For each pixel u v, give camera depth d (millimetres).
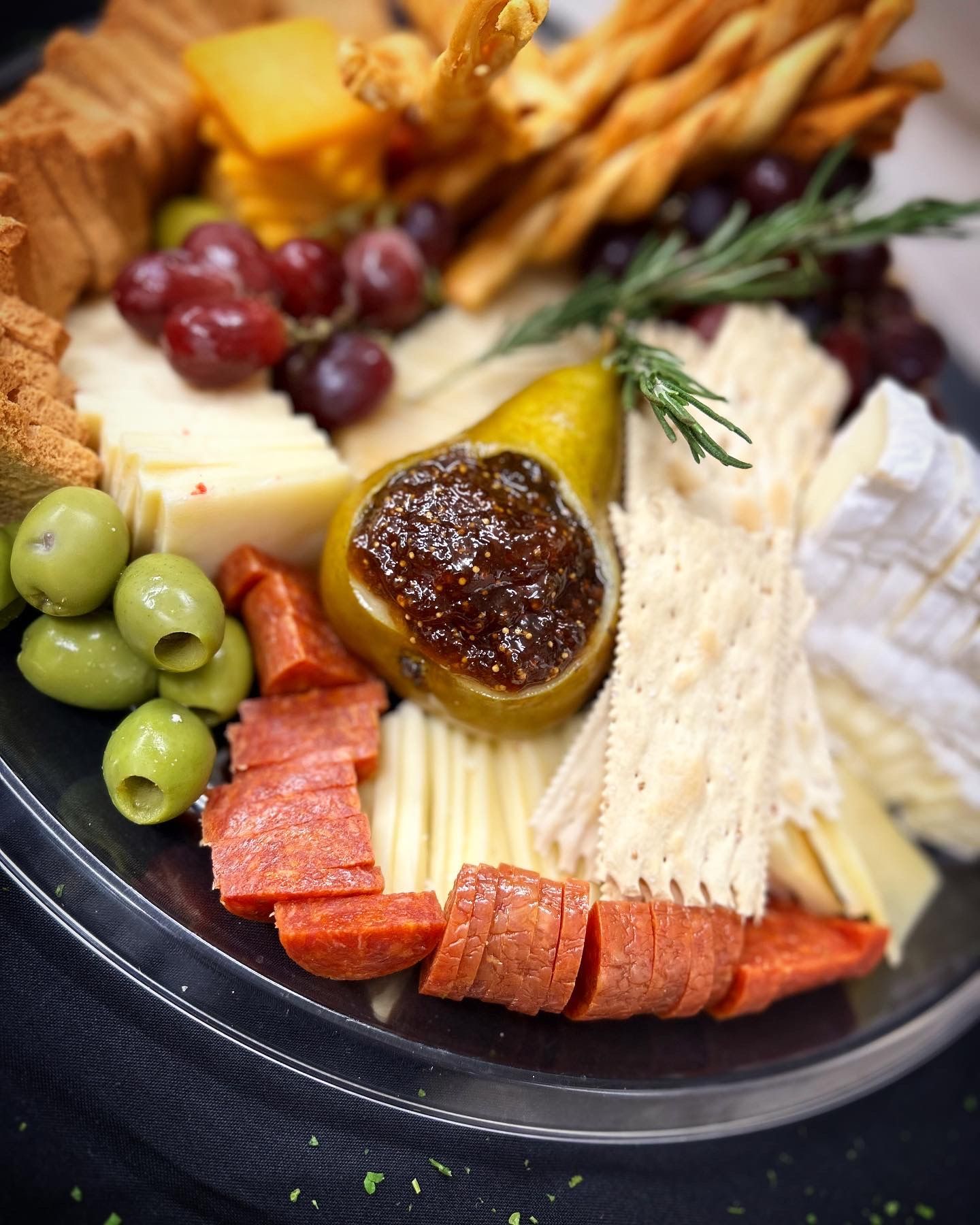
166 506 290
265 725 298
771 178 378
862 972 335
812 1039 331
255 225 371
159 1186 270
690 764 298
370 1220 272
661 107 367
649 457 333
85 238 332
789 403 364
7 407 278
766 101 368
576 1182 291
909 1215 333
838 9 366
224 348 309
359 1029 271
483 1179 282
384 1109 278
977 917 386
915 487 319
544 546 292
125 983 270
